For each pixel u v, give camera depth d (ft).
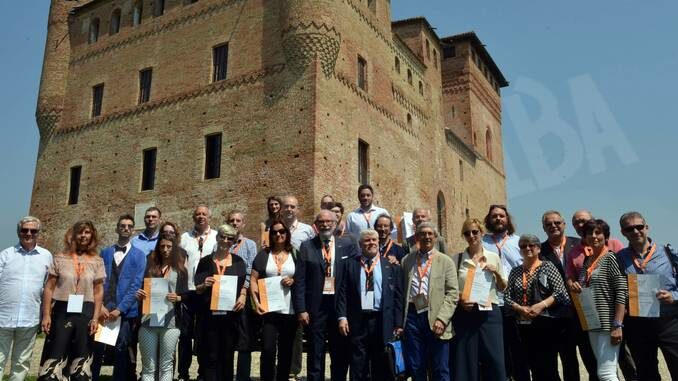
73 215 90.68
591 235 28.68
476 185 137.28
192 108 81.92
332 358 31.04
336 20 74.54
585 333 30.14
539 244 30.14
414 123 101.81
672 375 26.89
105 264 35.70
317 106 70.33
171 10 89.30
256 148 73.61
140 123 87.25
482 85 152.25
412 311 29.89
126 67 92.32
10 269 30.17
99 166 90.12
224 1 83.25
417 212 35.99
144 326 31.14
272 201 40.40
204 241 38.45
